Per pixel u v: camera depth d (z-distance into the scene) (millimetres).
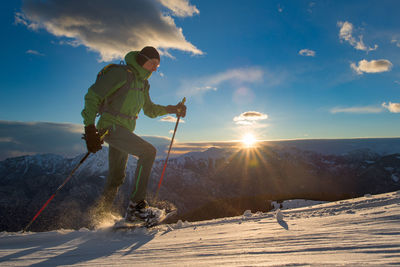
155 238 1828
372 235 811
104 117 2412
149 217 2314
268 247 874
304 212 2240
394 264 459
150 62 2480
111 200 2688
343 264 510
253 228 1553
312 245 790
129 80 2410
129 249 1366
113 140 2408
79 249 1532
